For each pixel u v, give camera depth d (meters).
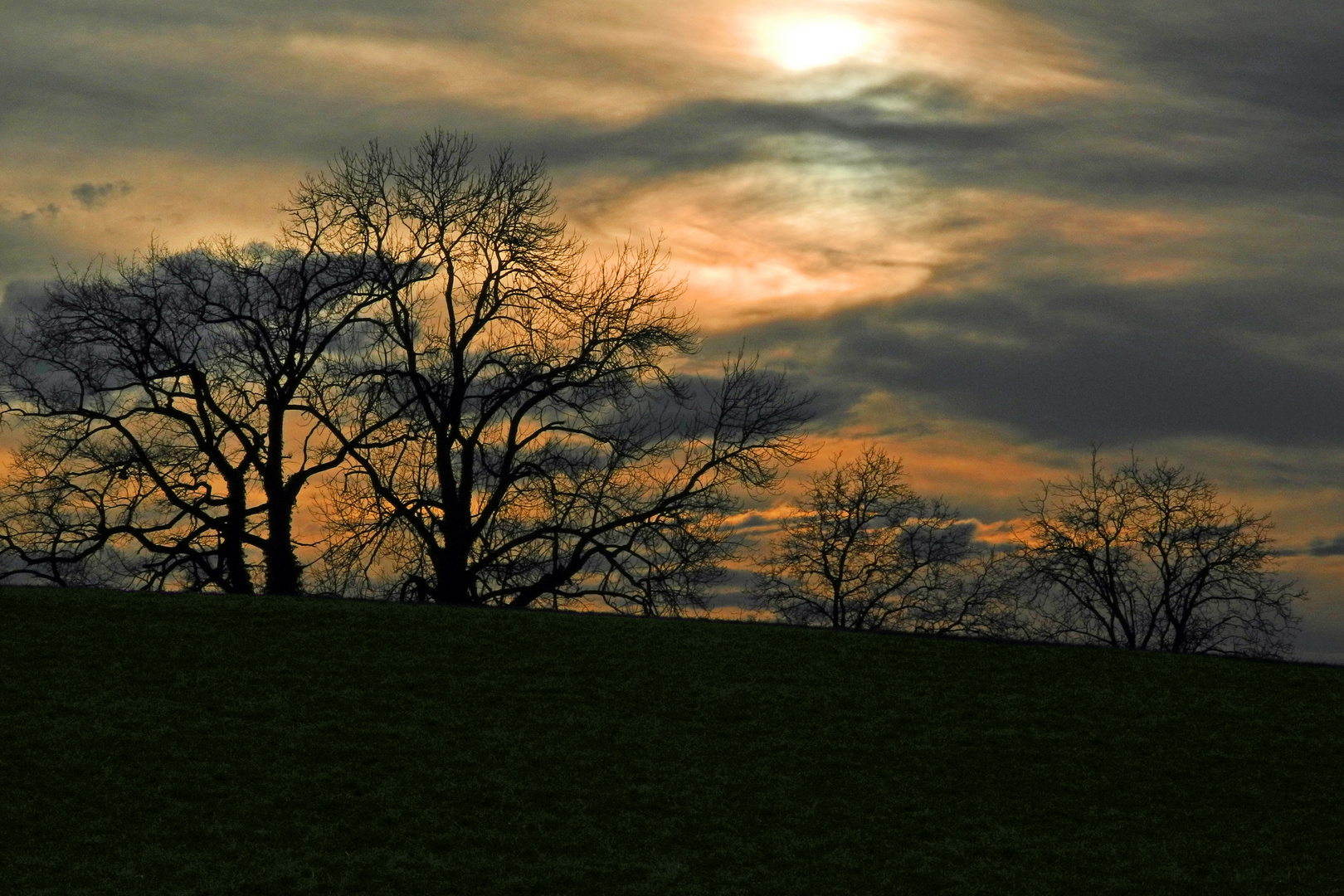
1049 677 27.27
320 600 32.28
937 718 24.53
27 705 23.03
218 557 47.47
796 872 18.62
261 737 22.28
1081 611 53.25
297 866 18.11
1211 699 26.03
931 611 55.09
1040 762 22.70
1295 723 24.75
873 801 21.02
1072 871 18.95
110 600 30.41
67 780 20.23
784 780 21.59
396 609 30.98
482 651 27.47
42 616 28.44
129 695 23.80
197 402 46.97
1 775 20.25
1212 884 18.69
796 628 30.95
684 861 18.80
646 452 46.88
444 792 20.59
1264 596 50.78
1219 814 20.95
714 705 24.80
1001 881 18.56
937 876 18.64
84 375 46.62
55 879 17.44
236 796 20.08
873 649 28.95
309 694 24.36
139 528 47.22
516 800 20.45
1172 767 22.64
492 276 46.88
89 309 46.28
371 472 45.91
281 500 45.91
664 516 46.50
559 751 22.33
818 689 25.95
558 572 46.34
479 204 46.75
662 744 22.84
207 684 24.61
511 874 18.25
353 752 21.89
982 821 20.45
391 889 17.64
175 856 18.20
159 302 46.91
